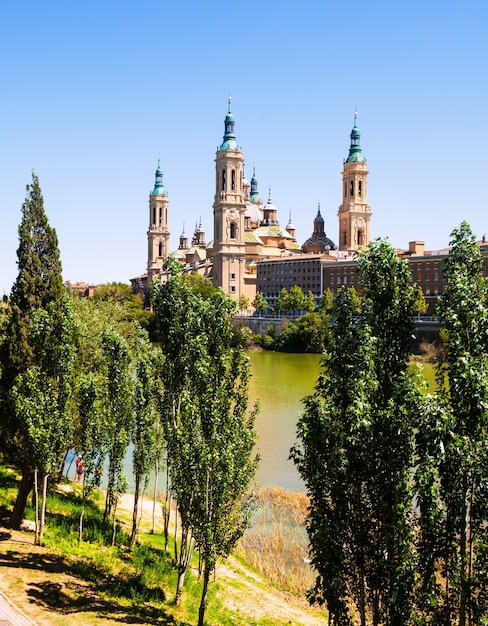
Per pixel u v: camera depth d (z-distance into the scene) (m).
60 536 38.28
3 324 41.72
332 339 22.48
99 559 35.16
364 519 21.75
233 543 28.72
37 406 35.09
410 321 22.23
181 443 28.83
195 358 30.33
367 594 24.80
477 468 19.88
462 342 20.83
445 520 20.89
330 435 22.14
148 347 42.72
